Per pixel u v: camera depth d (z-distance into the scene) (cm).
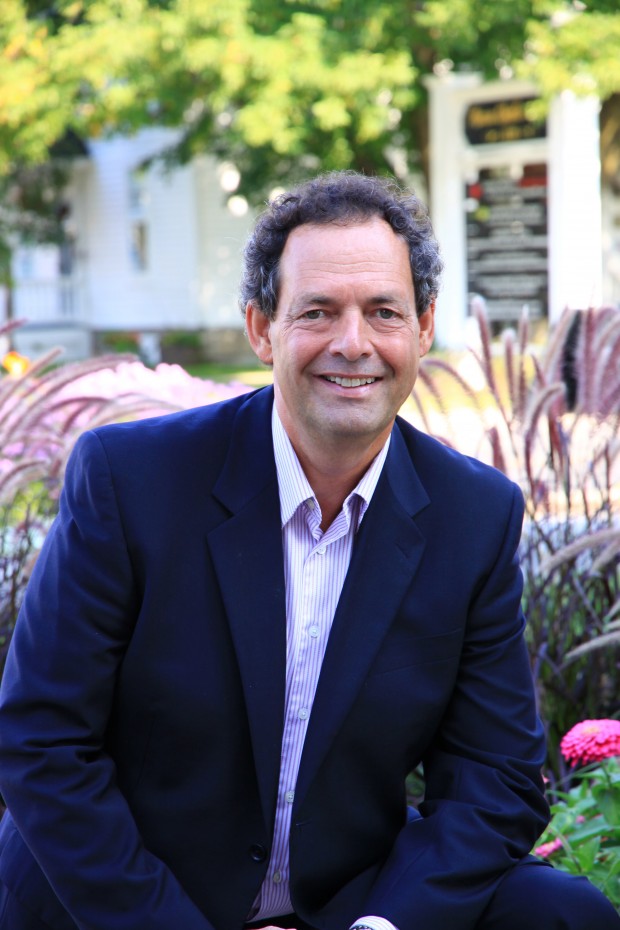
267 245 250
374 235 244
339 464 251
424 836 253
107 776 241
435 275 259
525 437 383
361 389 243
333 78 1509
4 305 3136
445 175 1889
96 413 389
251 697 242
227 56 1513
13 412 380
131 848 237
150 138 2700
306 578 256
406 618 253
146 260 2805
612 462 407
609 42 1497
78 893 232
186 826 247
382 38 1570
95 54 1592
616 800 305
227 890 247
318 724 245
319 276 241
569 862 300
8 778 238
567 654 372
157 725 245
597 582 413
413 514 259
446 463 270
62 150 2695
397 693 250
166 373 426
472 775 258
